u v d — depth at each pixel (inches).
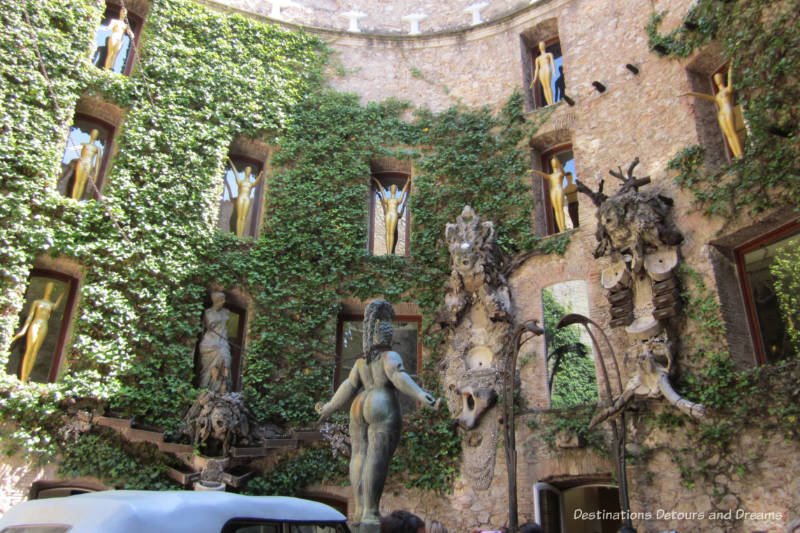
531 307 601.9
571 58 693.3
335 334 625.3
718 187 507.2
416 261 655.8
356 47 783.1
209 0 731.4
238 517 190.7
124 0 698.8
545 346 582.2
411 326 665.0
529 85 732.7
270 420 574.9
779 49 473.1
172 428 527.2
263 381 586.2
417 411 590.2
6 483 470.3
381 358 309.9
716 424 454.3
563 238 610.2
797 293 461.7
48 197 553.6
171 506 172.6
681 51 577.3
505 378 446.6
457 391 572.1
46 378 534.0
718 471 445.1
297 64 743.7
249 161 709.9
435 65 775.7
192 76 673.6
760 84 485.1
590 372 550.6
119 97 627.5
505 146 690.8
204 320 593.6
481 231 616.1
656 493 476.7
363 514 281.3
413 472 564.4
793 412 411.8
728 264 504.7
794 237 472.7
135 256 573.9
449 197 679.7
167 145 631.2
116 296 549.0
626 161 602.5
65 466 491.5
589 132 645.3
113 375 525.7
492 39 768.9
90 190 606.9
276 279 626.5
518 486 536.7
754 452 430.3
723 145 551.5
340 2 850.8
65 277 569.9
